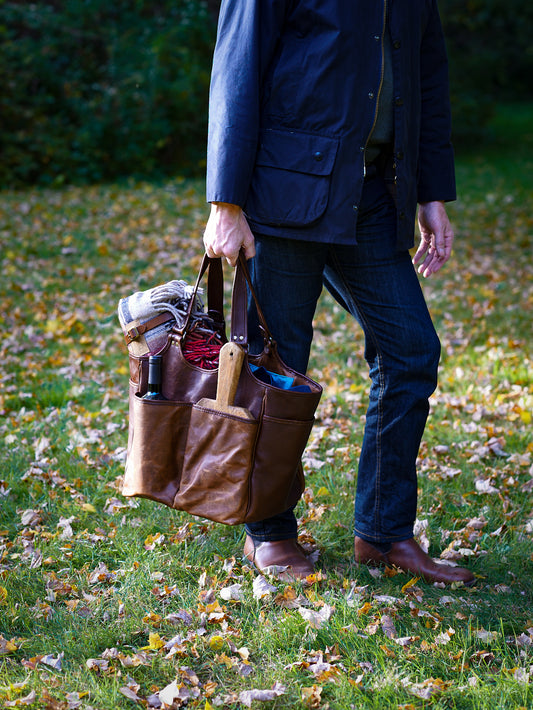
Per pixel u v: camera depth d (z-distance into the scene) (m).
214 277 2.23
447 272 6.92
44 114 11.42
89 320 5.32
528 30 25.86
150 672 1.97
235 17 2.04
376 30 2.07
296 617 2.16
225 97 2.01
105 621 2.19
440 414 3.80
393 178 2.22
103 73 12.30
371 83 2.07
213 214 2.05
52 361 4.47
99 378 4.23
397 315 2.27
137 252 7.12
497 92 27.09
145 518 2.78
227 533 2.67
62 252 7.12
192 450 2.08
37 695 1.86
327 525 2.73
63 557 2.50
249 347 2.28
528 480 3.16
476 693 1.89
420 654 2.04
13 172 10.62
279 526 2.40
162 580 2.39
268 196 2.07
